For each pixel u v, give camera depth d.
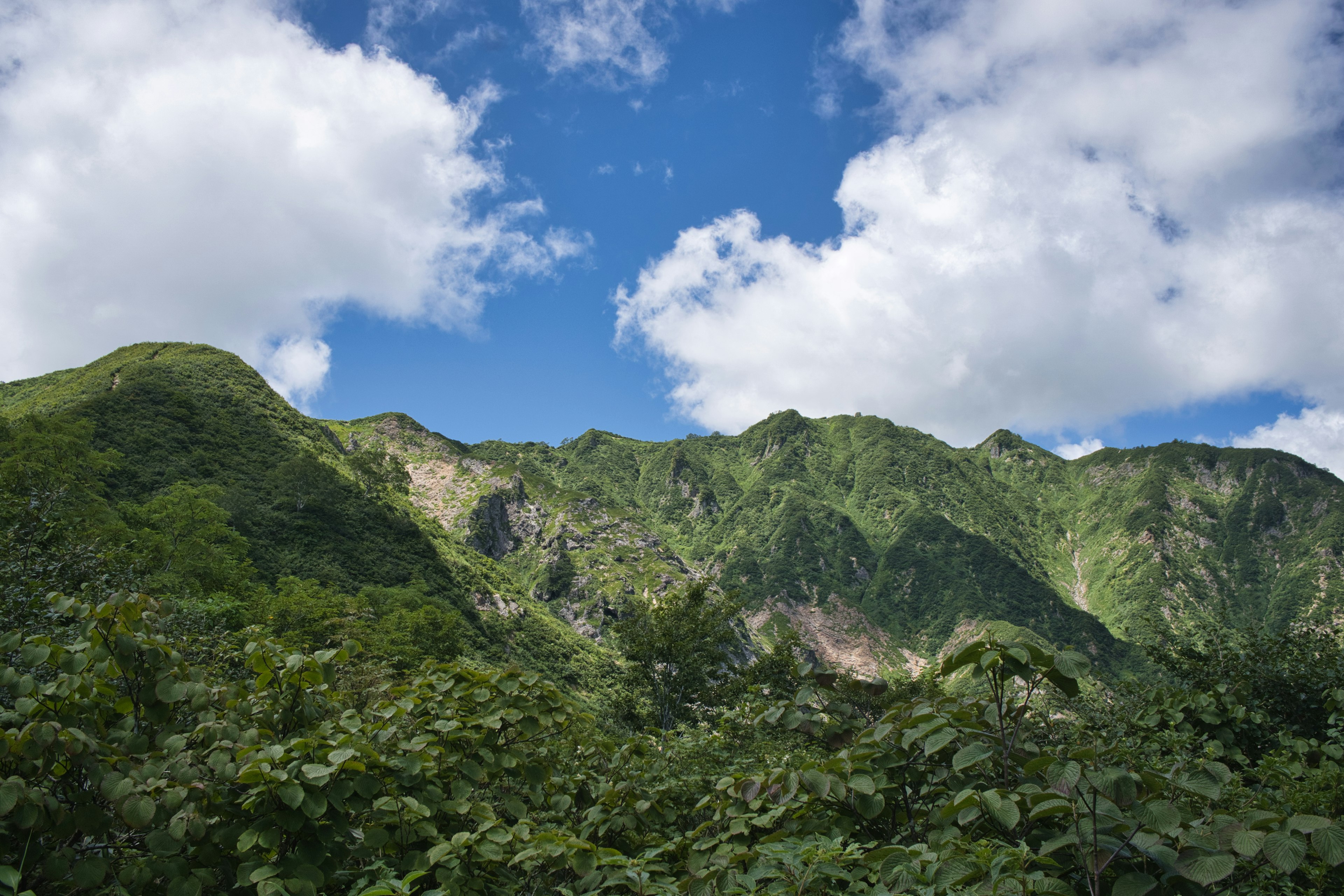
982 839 2.86
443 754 3.88
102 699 3.52
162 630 3.85
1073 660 3.14
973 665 3.50
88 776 2.85
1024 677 3.18
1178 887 2.48
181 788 2.86
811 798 3.63
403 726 4.04
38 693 3.19
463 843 3.13
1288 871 2.22
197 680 3.66
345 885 3.21
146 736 3.49
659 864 3.42
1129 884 2.44
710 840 3.56
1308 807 3.99
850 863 3.08
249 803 2.91
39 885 2.77
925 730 3.40
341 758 3.02
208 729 3.29
